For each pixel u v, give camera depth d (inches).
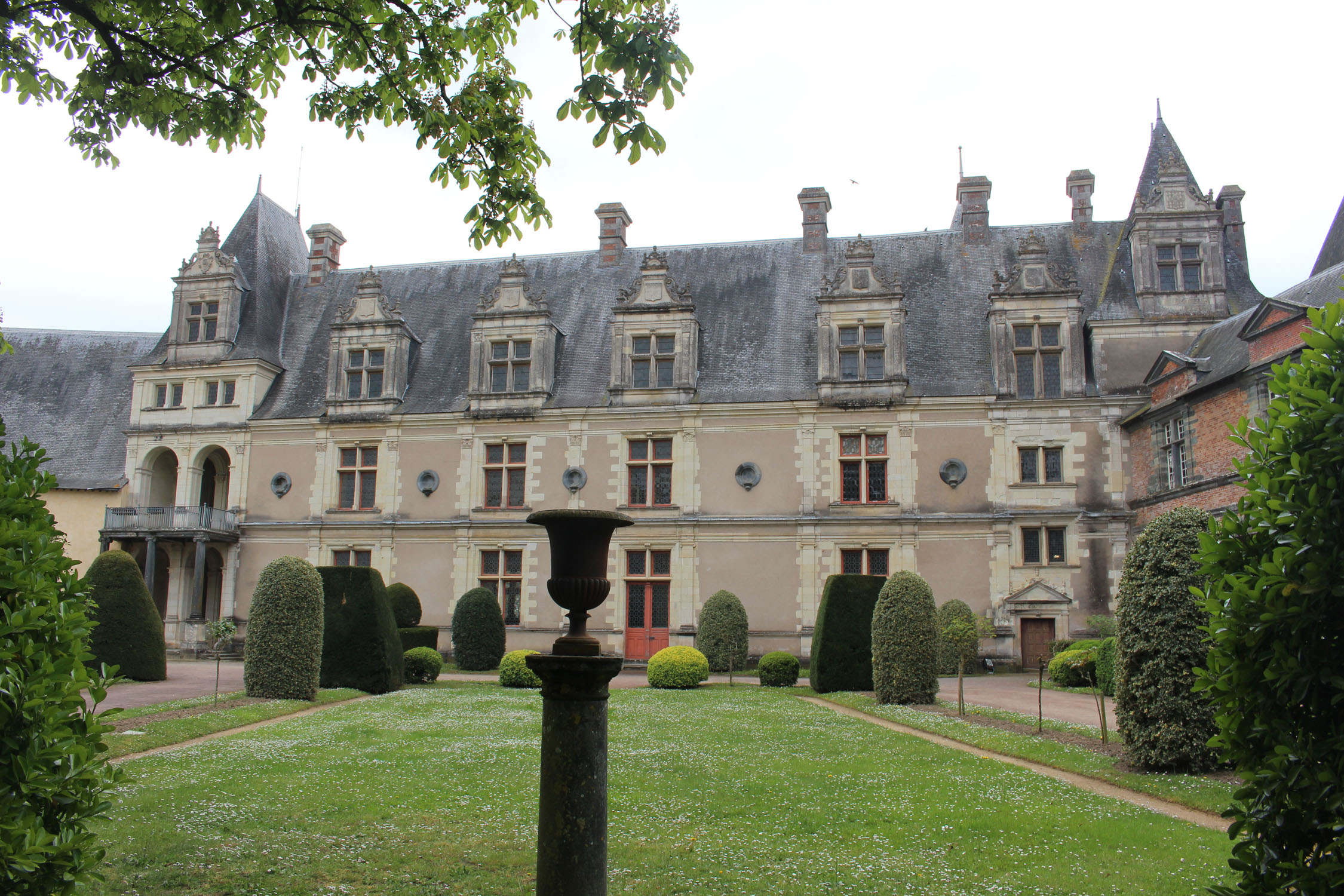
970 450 1070.4
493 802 359.6
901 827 322.7
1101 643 739.4
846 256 1131.3
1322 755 167.6
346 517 1206.9
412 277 1397.6
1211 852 289.6
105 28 356.8
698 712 645.9
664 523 1112.8
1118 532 1022.4
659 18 312.2
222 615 1220.5
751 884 263.1
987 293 1167.0
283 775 405.4
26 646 172.4
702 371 1168.8
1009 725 561.9
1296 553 170.7
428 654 894.4
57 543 190.9
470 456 1185.4
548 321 1196.5
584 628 235.8
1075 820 330.3
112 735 502.6
